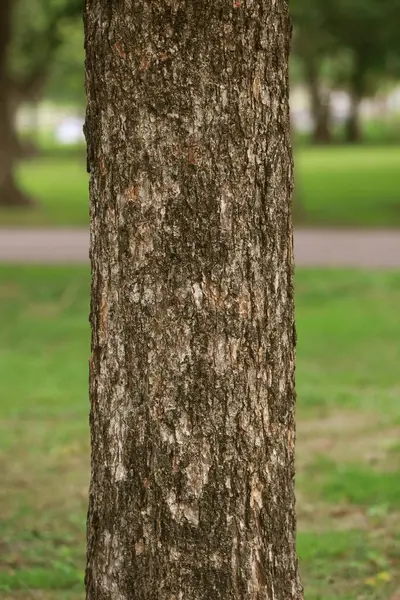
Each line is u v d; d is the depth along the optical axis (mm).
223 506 4230
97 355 4324
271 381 4273
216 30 4094
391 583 7188
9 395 12961
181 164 4133
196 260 4160
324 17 31391
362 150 81000
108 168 4211
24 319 17984
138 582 4273
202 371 4184
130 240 4184
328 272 20859
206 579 4242
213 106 4117
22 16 40000
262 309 4234
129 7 4113
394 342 15562
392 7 31500
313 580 7285
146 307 4184
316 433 11117
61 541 8164
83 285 20500
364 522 8523
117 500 4293
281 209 4273
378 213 33125
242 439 4230
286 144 4293
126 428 4250
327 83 87875
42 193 43000
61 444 10922
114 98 4168
